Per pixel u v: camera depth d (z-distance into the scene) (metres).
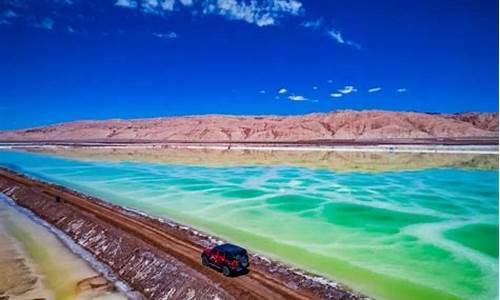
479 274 28.88
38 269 31.09
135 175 80.50
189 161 98.19
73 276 29.62
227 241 35.38
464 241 36.28
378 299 24.56
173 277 26.08
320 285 25.02
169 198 56.34
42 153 132.12
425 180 64.88
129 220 40.56
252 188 62.84
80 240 37.72
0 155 130.00
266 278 25.50
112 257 32.31
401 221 43.00
